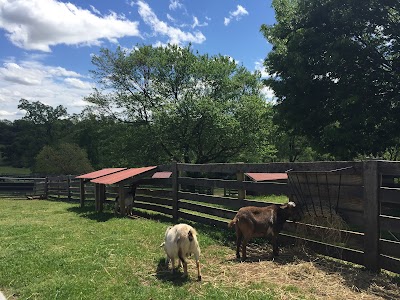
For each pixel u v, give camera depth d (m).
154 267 6.24
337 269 5.72
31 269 6.21
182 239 5.55
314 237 6.73
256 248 7.41
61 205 18.11
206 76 30.84
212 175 31.75
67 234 9.12
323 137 16.33
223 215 9.23
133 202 13.03
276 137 37.94
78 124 63.19
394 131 14.90
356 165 5.88
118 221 10.87
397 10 14.73
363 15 14.96
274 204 7.60
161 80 32.41
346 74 15.35
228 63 32.16
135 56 31.33
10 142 90.31
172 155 31.81
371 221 5.59
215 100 30.61
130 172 13.38
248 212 6.55
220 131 28.02
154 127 29.95
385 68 16.22
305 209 6.95
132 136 31.86
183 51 32.06
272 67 17.41
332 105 15.53
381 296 4.66
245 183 8.51
